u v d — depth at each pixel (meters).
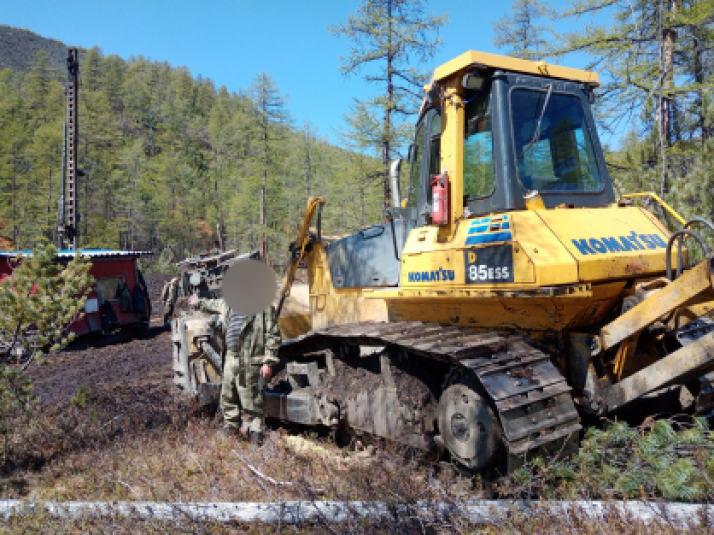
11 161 55.50
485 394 3.44
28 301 4.76
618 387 3.33
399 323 4.41
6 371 4.76
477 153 3.93
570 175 4.01
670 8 11.04
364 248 5.16
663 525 2.63
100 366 9.45
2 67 166.12
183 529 3.16
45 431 5.22
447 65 3.93
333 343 4.91
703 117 10.56
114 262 12.24
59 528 3.32
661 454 3.13
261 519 3.21
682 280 3.08
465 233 3.76
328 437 5.07
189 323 6.41
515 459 3.19
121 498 3.81
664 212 8.37
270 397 5.50
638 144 10.64
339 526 3.08
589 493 3.08
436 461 4.03
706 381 3.57
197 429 5.22
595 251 3.40
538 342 3.66
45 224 43.94
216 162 75.06
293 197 47.06
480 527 3.00
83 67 120.62
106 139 74.25
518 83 3.88
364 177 17.89
